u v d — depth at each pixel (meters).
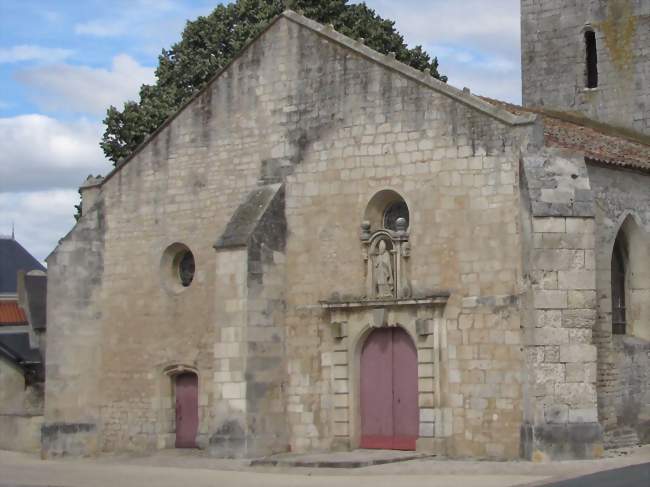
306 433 29.02
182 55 46.41
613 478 20.75
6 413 38.47
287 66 30.52
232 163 31.41
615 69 37.47
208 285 31.53
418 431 27.31
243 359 28.59
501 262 26.12
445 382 26.70
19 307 49.41
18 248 62.25
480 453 26.02
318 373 29.02
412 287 27.52
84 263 33.72
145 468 27.84
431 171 27.48
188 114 32.56
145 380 32.50
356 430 28.36
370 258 28.36
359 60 29.08
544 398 24.53
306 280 29.42
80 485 23.73
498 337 26.02
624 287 29.17
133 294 33.12
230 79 31.67
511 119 26.19
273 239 29.56
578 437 24.47
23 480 25.11
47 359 33.06
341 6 45.88
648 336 28.91
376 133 28.58
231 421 28.58
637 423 28.12
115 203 33.88
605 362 27.22
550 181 25.27
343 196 29.05
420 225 27.53
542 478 21.62
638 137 36.59
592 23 38.12
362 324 28.23
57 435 32.72
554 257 24.80
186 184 32.38
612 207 27.98
